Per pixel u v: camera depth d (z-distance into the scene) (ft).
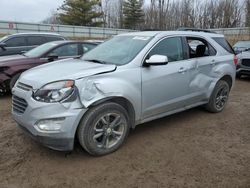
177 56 15.01
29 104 11.12
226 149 13.10
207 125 16.19
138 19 182.60
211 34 18.02
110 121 12.35
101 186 10.16
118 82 12.12
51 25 113.29
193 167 11.43
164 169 11.27
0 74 21.20
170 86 14.39
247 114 18.43
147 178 10.64
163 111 14.60
